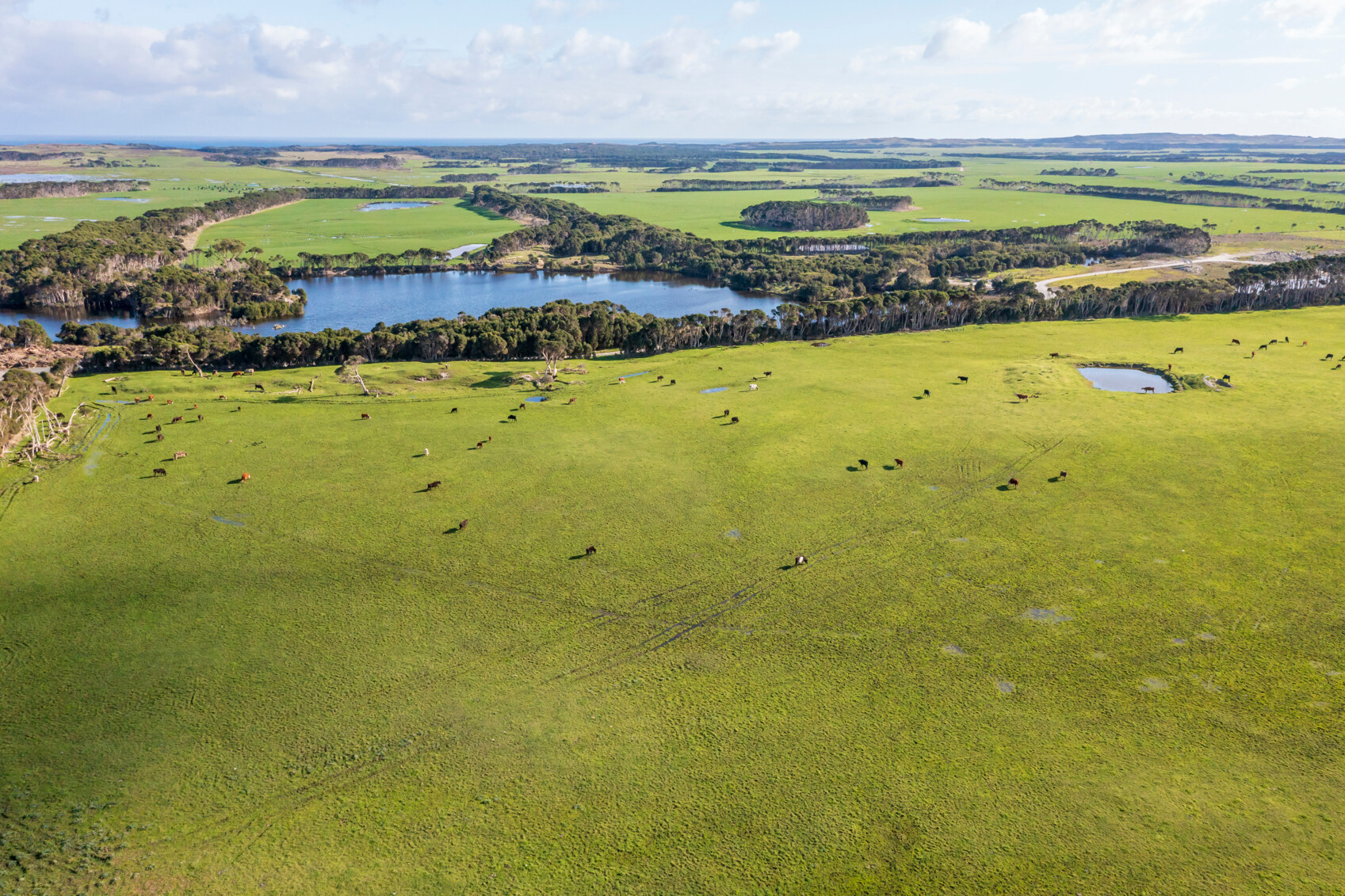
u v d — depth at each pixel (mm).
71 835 52281
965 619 74375
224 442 116062
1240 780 55531
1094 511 94438
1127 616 74125
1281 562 82625
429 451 113312
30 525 91562
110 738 60594
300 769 57781
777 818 53281
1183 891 47469
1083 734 60062
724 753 59031
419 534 90312
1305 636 70562
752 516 94312
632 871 49500
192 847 51500
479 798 55219
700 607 76875
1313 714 61312
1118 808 53469
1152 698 63625
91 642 71625
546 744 60062
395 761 58438
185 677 67250
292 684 66375
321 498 98688
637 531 91000
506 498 99062
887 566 83375
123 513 94625
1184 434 117312
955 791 55125
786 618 74875
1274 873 48375
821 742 59875
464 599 78188
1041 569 82375
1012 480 101625
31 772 57250
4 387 118000
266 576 82062
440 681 66812
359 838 52000
